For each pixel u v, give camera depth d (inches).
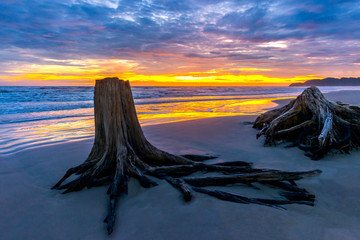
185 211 105.3
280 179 134.6
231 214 102.5
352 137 215.6
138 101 1000.2
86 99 1084.5
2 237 96.2
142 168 146.0
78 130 366.3
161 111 638.5
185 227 95.5
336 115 228.5
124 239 92.8
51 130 365.7
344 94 1088.2
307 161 185.6
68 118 511.2
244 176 132.7
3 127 393.7
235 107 742.5
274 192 130.4
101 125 154.9
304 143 223.1
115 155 146.9
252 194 126.6
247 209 106.4
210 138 280.5
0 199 124.5
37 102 921.5
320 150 189.0
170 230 94.6
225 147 237.6
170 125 373.1
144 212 107.6
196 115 548.4
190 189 122.4
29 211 114.0
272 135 237.8
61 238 96.2
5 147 253.3
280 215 103.3
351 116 227.9
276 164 180.9
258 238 88.5
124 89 159.5
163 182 134.2
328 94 1091.3
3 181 148.9
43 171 170.2
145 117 513.3
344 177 149.3
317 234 93.1
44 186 143.9
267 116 320.2
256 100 1059.3
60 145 254.5
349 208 116.8
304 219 103.4
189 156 192.5
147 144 166.9
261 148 232.4
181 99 1133.7
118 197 122.6
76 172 158.7
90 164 150.3
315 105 238.4
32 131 356.5
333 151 203.9
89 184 134.7
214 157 200.2
